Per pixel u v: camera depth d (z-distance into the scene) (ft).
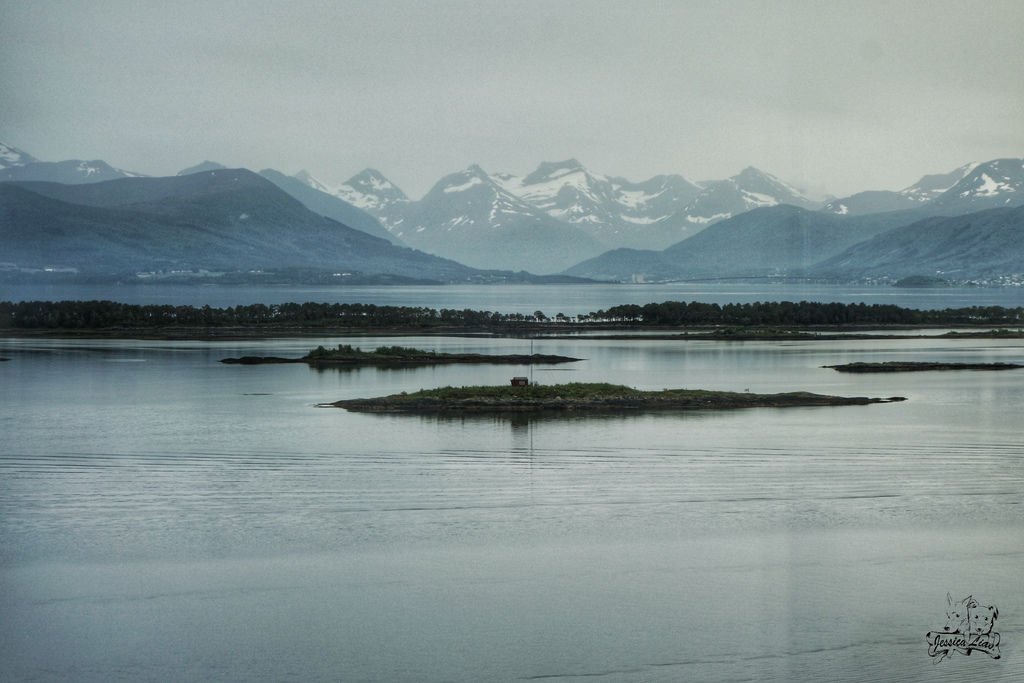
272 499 276.21
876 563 225.76
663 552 234.17
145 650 185.78
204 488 288.30
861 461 321.32
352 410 428.56
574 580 217.56
